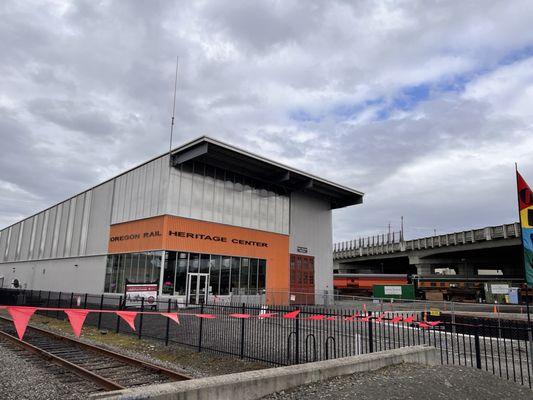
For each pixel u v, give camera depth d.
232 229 32.06
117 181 33.50
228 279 31.08
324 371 7.38
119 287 30.27
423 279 56.34
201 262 29.44
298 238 38.00
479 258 62.03
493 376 8.48
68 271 37.88
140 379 9.41
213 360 11.96
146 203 29.66
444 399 6.72
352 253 78.44
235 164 31.66
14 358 11.48
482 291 53.50
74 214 39.22
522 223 9.16
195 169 30.25
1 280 52.84
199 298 28.75
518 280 51.97
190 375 10.00
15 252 52.66
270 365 11.23
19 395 8.02
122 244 31.06
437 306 38.06
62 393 8.23
